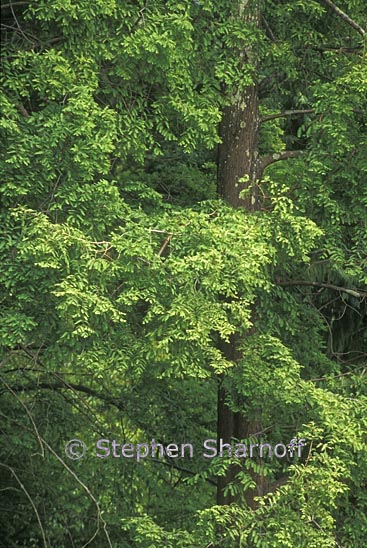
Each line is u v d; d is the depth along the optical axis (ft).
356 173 53.83
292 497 51.21
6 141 48.06
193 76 52.49
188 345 47.65
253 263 47.80
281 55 55.31
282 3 59.72
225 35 52.95
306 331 59.82
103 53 49.14
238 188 54.60
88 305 45.70
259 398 52.29
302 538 50.72
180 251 48.26
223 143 55.21
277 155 55.93
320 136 54.49
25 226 47.16
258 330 54.95
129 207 50.60
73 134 47.83
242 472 52.49
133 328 52.85
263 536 50.88
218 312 47.11
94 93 51.01
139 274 47.39
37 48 50.55
